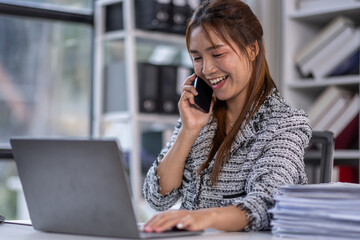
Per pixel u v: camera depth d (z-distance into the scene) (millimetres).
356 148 3254
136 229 1160
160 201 1741
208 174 1687
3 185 3736
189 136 1701
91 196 1204
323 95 3340
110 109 3654
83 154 1175
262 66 1679
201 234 1258
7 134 3891
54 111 3949
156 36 3541
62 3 3688
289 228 1229
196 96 1702
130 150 3422
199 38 1622
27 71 3883
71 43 3863
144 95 3473
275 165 1466
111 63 3668
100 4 3670
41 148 1248
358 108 3264
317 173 1987
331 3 3365
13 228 1451
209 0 1659
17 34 3807
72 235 1287
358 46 3279
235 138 1657
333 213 1170
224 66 1612
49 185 1279
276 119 1593
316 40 3416
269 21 3883
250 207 1340
